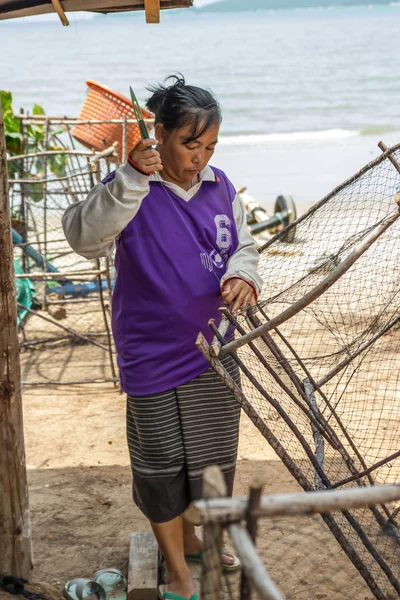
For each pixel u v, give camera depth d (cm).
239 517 132
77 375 537
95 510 355
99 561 314
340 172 1588
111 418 464
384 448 332
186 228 256
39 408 482
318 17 18525
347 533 265
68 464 405
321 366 322
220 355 224
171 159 248
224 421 265
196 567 296
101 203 239
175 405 259
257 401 339
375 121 2478
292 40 7050
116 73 4081
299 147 1973
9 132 703
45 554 319
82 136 636
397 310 306
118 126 620
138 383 257
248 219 930
